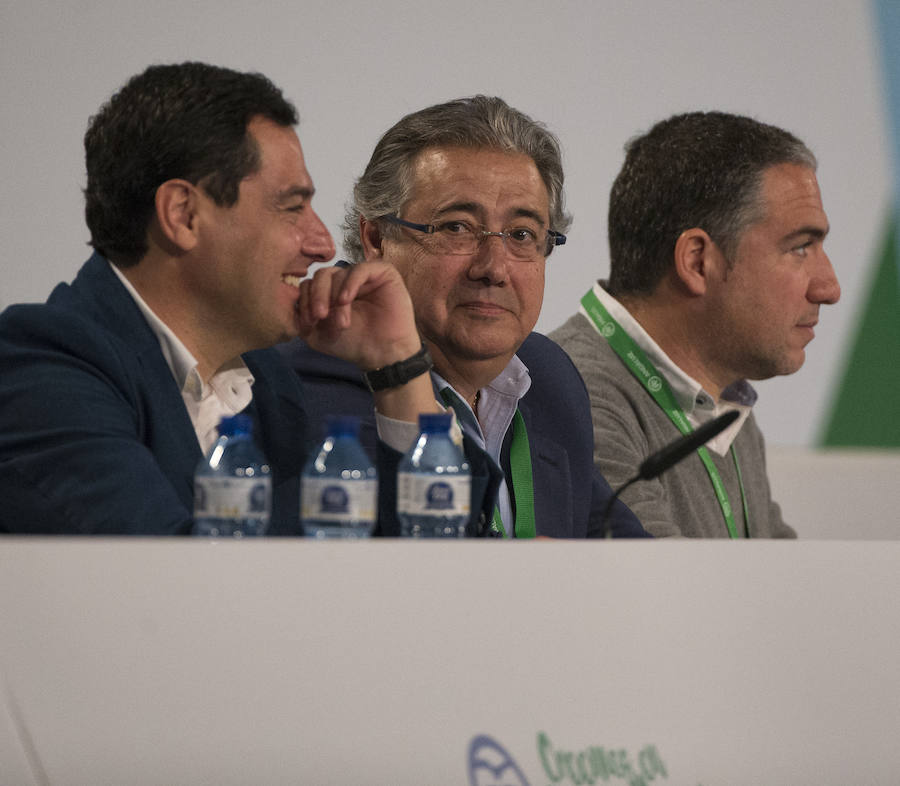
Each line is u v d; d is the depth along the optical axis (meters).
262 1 13.62
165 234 6.16
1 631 3.71
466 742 4.12
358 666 4.01
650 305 9.64
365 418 7.28
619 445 8.89
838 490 12.45
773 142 9.52
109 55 12.82
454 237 7.92
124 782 3.73
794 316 9.52
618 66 15.36
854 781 4.87
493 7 14.73
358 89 14.12
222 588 3.88
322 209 13.97
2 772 3.65
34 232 12.52
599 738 4.36
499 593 4.25
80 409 5.38
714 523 9.44
